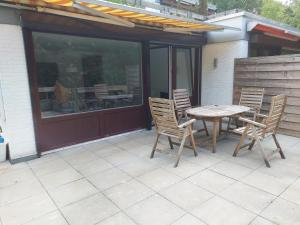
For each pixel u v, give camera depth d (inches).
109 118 198.7
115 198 107.4
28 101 152.3
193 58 272.4
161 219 91.5
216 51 249.8
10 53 141.6
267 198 102.9
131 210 98.0
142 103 222.5
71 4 121.9
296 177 121.3
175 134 143.0
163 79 266.1
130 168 138.5
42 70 159.2
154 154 160.2
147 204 101.7
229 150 163.8
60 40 165.5
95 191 114.3
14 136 149.5
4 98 143.3
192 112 165.2
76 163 148.7
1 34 137.1
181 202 102.3
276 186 112.8
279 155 151.5
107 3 125.6
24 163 151.4
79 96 181.3
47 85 162.9
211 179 121.6
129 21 169.3
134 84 215.9
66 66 171.2
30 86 151.7
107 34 180.4
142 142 187.2
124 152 165.5
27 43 146.9
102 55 190.2
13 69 143.9
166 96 265.6
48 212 99.1
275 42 268.5
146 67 215.5
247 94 206.7
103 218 93.7
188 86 278.8
